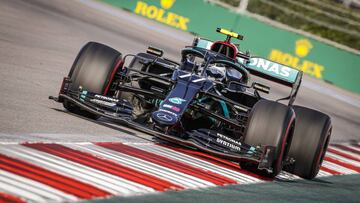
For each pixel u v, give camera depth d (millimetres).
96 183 17953
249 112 26875
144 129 24359
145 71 29578
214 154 24234
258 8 102625
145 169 21109
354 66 85250
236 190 21656
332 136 46344
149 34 75062
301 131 27312
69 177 17859
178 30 90000
